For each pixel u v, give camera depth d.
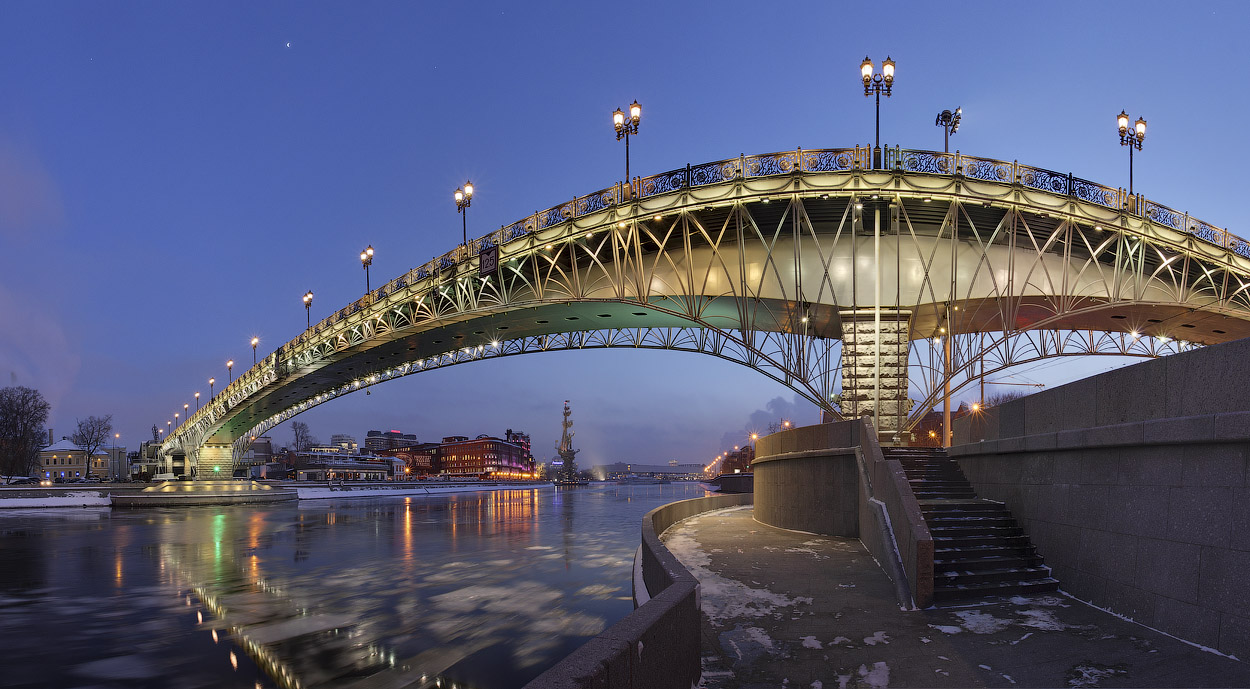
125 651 14.22
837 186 30.84
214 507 74.19
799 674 7.83
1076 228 32.81
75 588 21.67
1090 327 43.91
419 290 47.34
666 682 5.98
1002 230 33.88
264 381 74.88
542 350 53.72
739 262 34.91
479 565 25.92
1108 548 10.73
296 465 175.38
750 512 33.06
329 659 13.39
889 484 14.91
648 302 35.91
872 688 7.33
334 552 30.67
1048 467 12.88
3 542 36.09
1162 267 35.03
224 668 12.93
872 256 34.06
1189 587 8.84
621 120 35.72
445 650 13.90
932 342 39.66
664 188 34.25
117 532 42.03
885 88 31.33
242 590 20.97
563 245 37.78
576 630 15.46
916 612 10.71
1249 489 7.97
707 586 12.80
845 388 33.31
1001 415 15.36
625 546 32.62
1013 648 8.67
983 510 14.61
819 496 21.34
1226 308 37.72
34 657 13.84
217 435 111.50
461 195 45.31
